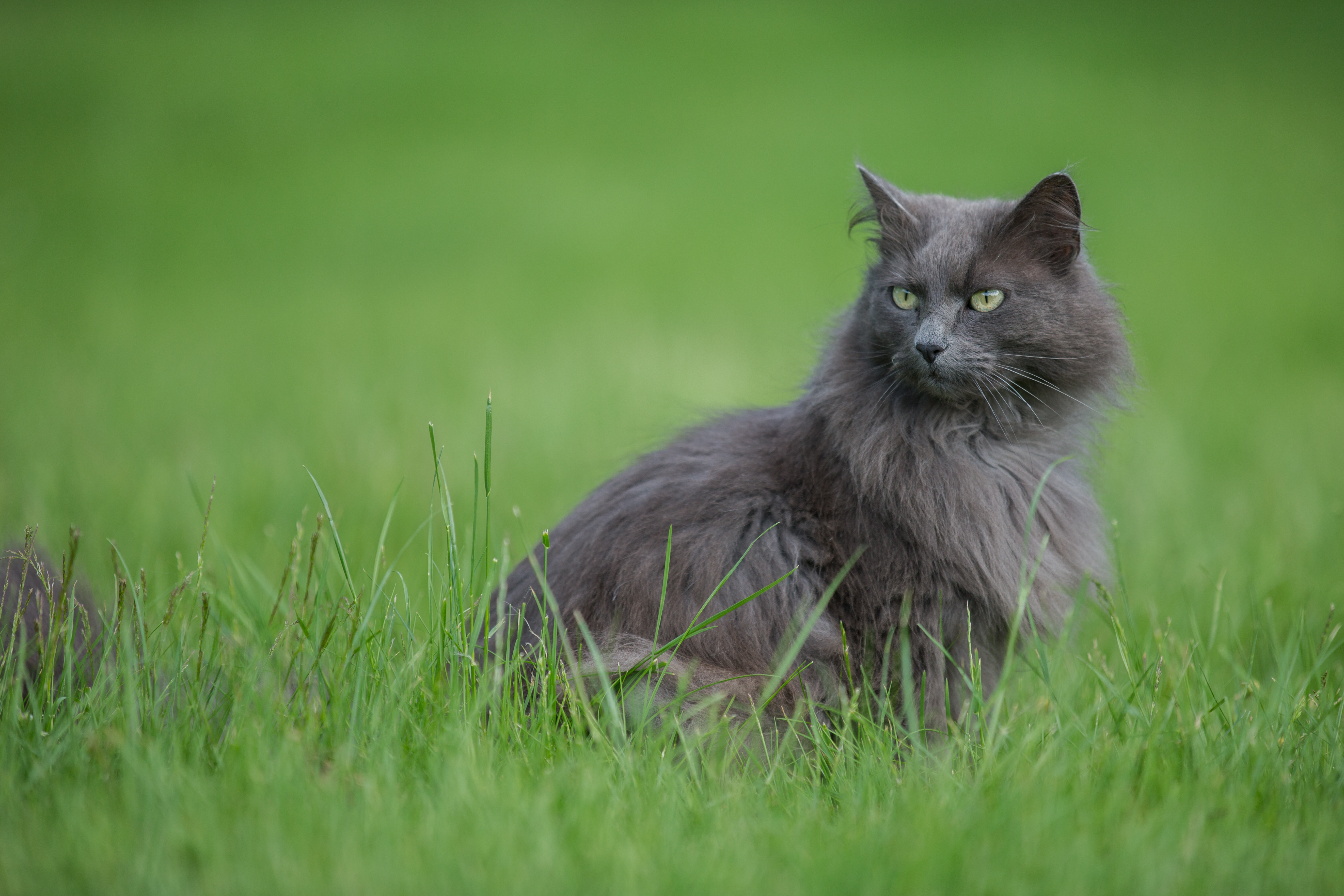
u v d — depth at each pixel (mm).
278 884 3307
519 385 11320
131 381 11820
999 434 5168
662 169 24516
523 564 5531
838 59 31500
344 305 16312
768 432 5371
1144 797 4047
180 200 22422
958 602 4867
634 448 9102
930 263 5023
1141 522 7672
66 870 3326
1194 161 22906
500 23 35844
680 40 33812
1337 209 20422
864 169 5438
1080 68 29344
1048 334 5023
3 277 17641
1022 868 3510
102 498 7770
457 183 23516
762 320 14984
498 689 4371
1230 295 16094
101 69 30656
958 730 4617
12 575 4918
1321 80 27609
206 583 5414
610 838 3613
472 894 3305
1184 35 31344
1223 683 5492
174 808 3562
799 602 4809
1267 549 6969
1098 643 5863
